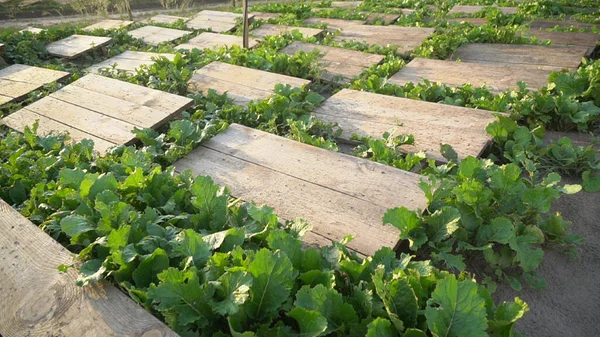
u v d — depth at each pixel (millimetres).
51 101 5594
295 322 2258
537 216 3078
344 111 5035
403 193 3354
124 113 5055
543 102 4477
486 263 2959
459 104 4965
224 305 2066
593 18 8727
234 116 4941
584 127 4359
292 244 2445
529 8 9672
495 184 3119
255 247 2723
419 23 9062
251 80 6035
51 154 4125
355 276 2395
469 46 7195
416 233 2887
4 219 3090
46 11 18047
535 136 4004
